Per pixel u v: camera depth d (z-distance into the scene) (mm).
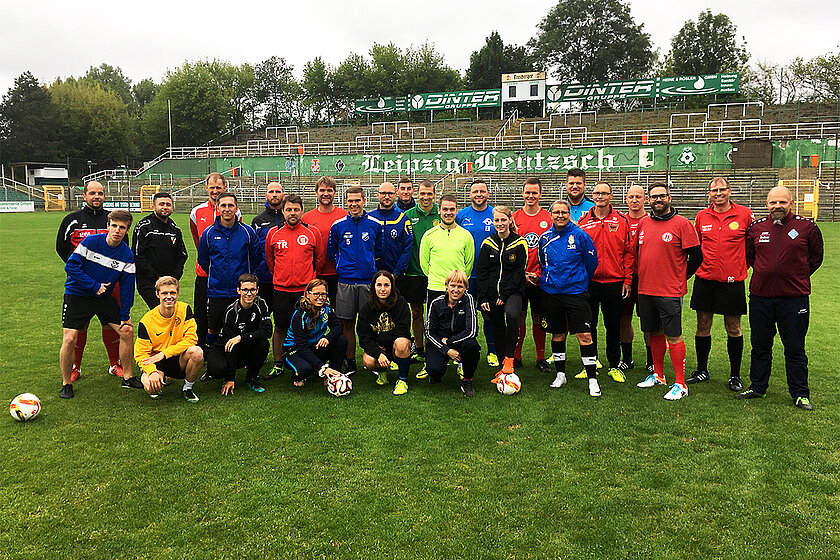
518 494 3551
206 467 3879
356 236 6090
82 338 5758
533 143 38094
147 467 3873
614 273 5930
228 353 5418
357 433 4461
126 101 93938
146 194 39344
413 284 6629
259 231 6473
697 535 3137
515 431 4508
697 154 30859
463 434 4445
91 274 5344
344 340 5824
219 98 62688
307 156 39312
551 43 58406
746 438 4355
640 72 58969
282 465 3914
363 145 42438
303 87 71062
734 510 3369
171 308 5156
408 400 5270
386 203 6238
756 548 3021
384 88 67375
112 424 4617
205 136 62844
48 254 15625
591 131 39594
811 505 3416
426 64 67812
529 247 6391
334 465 3920
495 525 3223
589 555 2967
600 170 32531
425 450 4156
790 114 37906
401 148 40906
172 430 4504
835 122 32375
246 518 3287
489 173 34875
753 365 5270
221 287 5652
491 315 6066
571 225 5598
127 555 2959
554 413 4914
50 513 3316
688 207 27188
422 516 3309
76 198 42500
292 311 6051
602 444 4262
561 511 3363
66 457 4004
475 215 6461
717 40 56188
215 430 4512
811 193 25734
